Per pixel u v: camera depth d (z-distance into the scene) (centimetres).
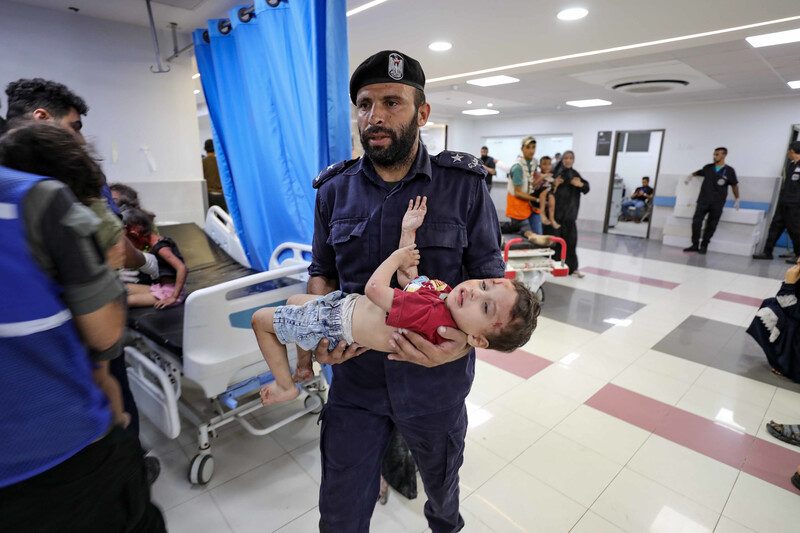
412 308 108
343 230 126
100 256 86
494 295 111
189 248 315
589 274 592
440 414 127
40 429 76
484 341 113
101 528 91
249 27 227
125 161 330
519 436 235
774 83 609
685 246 804
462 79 596
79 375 82
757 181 765
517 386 288
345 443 131
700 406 267
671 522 180
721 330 393
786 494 196
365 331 117
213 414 201
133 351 203
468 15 312
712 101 791
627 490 197
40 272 74
